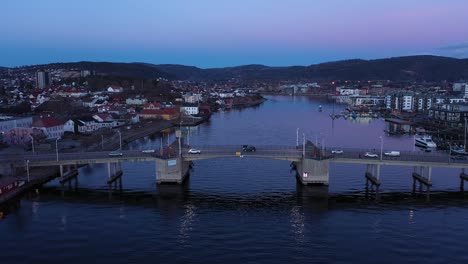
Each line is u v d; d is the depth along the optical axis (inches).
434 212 3762.3
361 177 5083.7
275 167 5669.3
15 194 4259.4
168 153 5009.8
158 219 3597.4
